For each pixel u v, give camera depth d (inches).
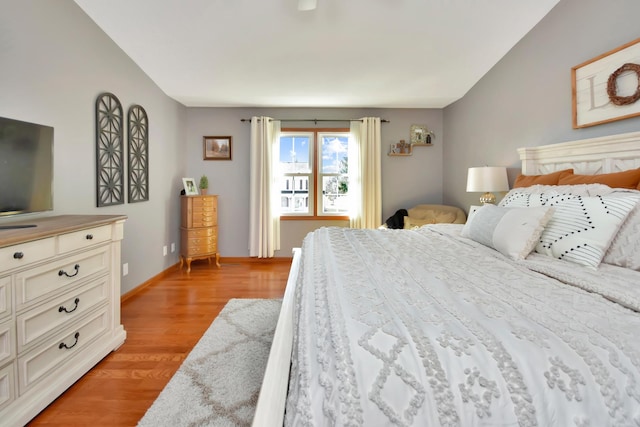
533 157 103.6
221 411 59.1
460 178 163.6
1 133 63.7
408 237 82.4
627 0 76.7
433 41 114.8
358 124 178.1
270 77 139.9
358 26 106.5
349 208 183.5
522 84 114.3
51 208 77.5
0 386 51.6
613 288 39.5
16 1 74.3
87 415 58.9
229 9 98.1
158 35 109.7
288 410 25.5
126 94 120.6
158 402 61.4
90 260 73.2
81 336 70.3
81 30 96.2
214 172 182.2
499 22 105.9
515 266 52.5
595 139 80.7
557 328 28.0
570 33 93.2
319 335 28.9
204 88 150.5
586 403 22.2
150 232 140.3
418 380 23.2
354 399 22.5
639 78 73.6
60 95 88.5
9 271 52.8
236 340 86.4
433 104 176.1
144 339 88.5
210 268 167.5
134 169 126.3
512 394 22.5
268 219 177.9
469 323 29.0
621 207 53.2
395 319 30.1
